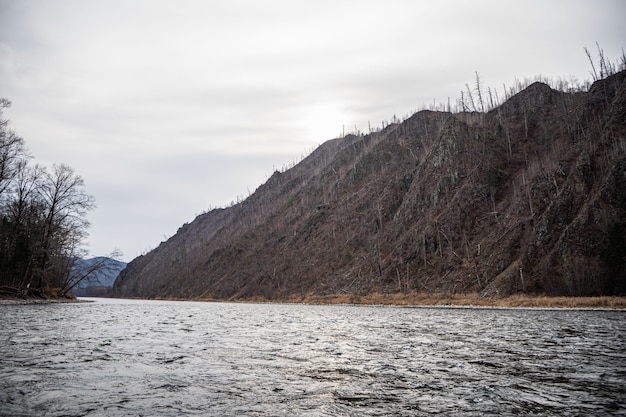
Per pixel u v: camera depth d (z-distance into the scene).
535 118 144.88
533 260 85.19
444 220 113.62
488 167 122.19
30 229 70.19
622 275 72.88
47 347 20.33
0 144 53.66
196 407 10.73
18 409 10.18
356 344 23.75
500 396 11.95
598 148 98.19
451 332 30.78
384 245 128.38
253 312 67.00
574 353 19.77
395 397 11.89
